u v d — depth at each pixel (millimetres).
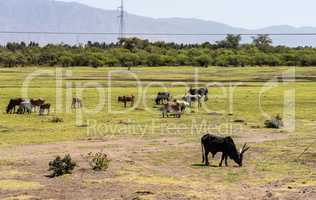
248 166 30859
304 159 33031
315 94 84562
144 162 31906
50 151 35844
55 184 25547
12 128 47062
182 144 39281
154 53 197875
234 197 22875
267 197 22828
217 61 188125
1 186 25125
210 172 28844
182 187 24828
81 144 39094
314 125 50906
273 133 45719
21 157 33375
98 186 25062
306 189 24359
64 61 183875
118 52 194125
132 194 23344
